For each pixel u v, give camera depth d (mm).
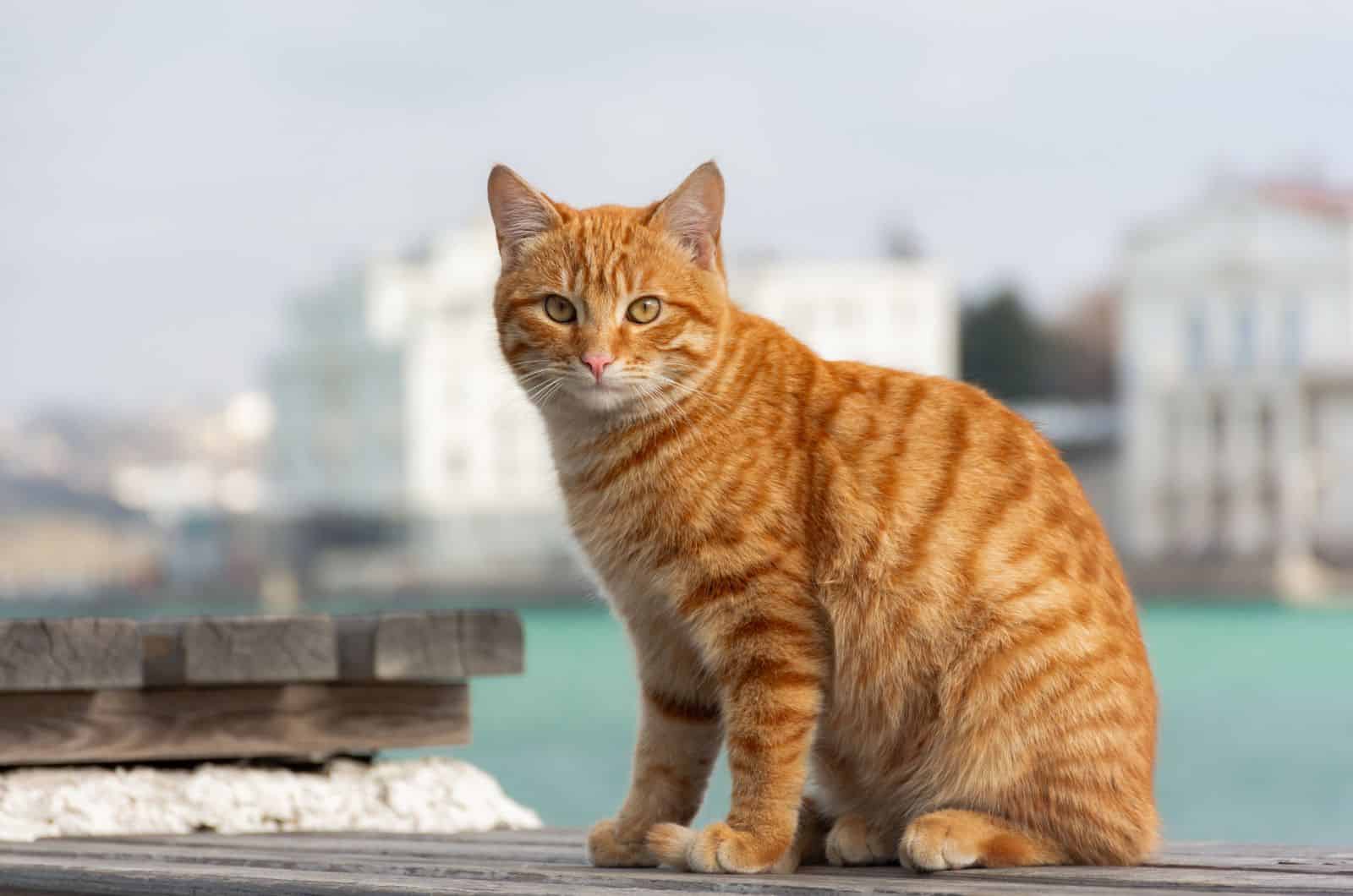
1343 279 42500
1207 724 18391
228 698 5102
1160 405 44438
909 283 50688
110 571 66812
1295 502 42531
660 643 3982
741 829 3680
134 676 4898
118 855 4066
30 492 84688
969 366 69312
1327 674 24344
